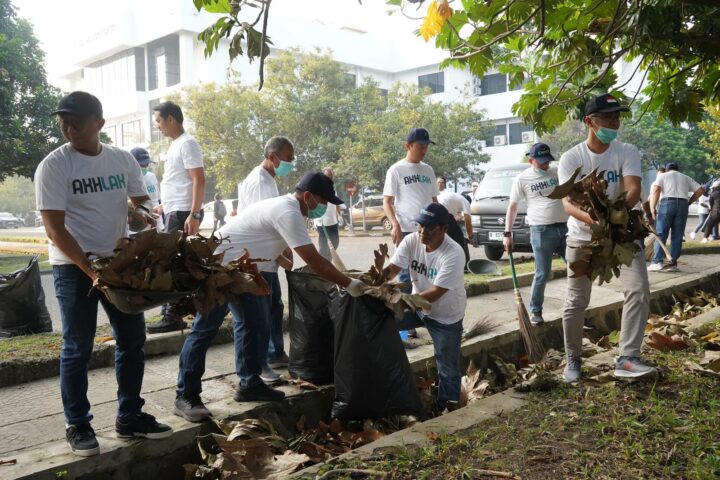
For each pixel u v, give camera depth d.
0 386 4.35
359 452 3.29
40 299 5.73
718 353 4.96
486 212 11.91
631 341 4.32
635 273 4.28
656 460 3.12
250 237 4.01
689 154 34.03
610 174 4.33
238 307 3.99
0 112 16.42
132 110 40.31
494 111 39.62
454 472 3.03
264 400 4.08
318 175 3.90
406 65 42.66
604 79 4.41
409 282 5.42
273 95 29.62
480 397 4.77
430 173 5.85
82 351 3.26
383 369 3.96
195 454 3.64
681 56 4.04
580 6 3.96
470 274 8.80
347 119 30.28
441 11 3.31
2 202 63.62
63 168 3.17
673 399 3.99
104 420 3.75
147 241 2.92
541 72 4.33
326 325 4.39
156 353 5.10
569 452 3.25
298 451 3.81
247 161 29.20
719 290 9.32
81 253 3.10
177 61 38.84
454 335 4.45
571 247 4.40
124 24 39.19
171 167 5.34
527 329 5.67
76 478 3.19
